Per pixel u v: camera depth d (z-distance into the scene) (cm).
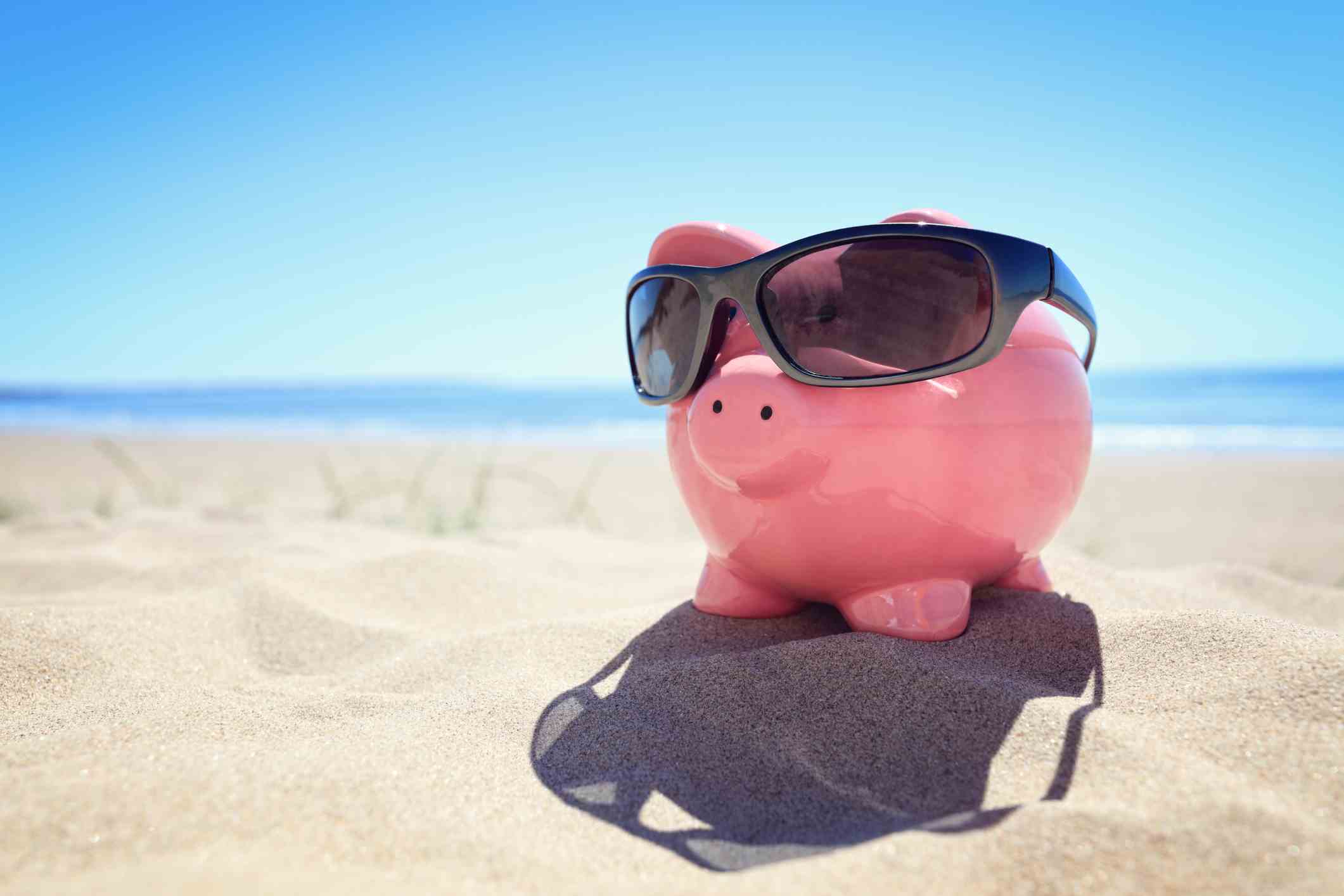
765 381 25
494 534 63
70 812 17
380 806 18
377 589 40
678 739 23
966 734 22
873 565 26
